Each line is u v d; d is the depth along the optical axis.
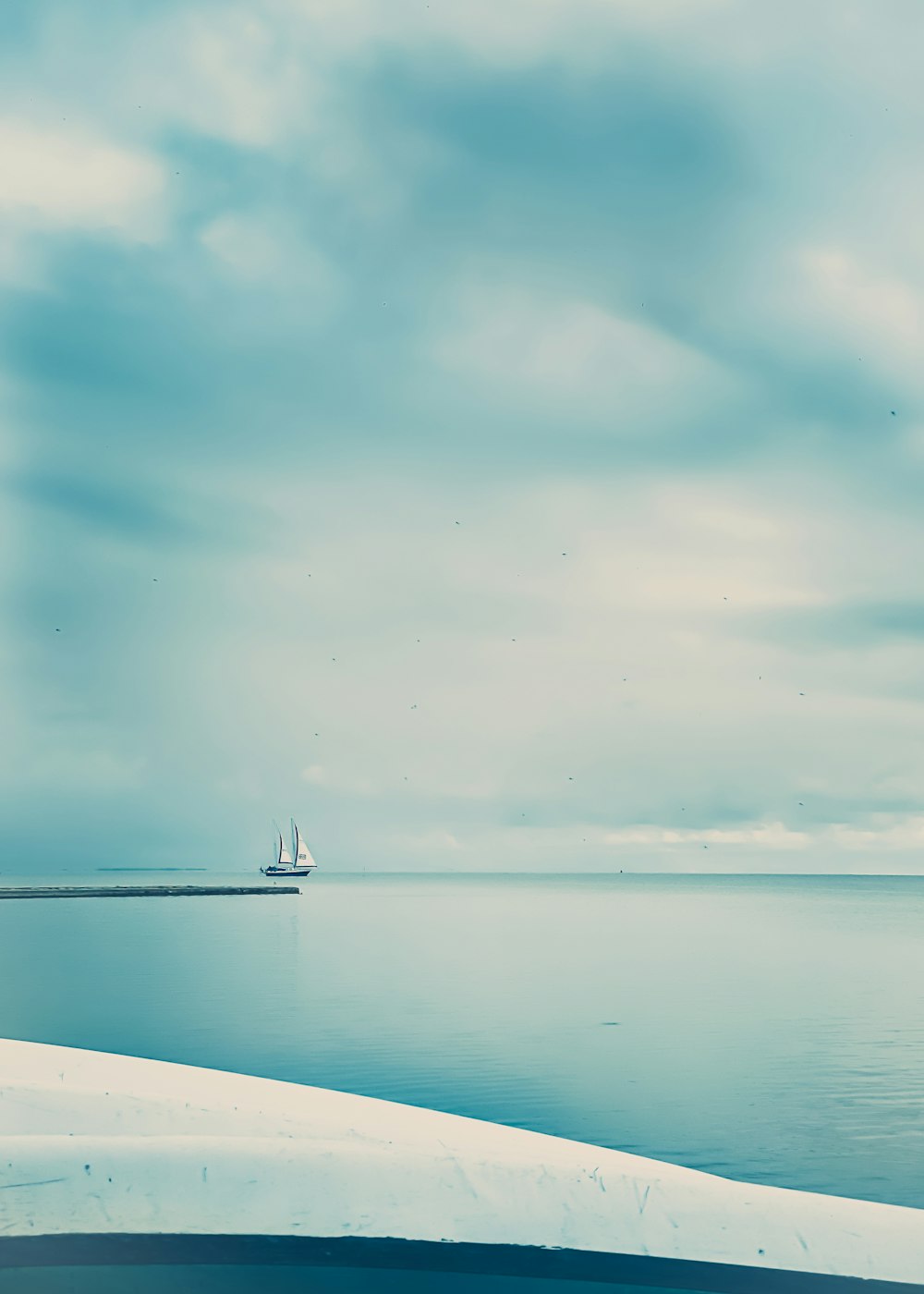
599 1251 3.15
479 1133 4.56
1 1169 3.39
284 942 44.12
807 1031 19.03
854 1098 12.98
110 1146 3.52
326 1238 3.15
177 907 83.38
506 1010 21.41
